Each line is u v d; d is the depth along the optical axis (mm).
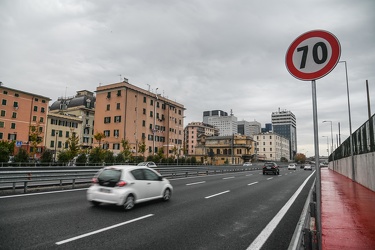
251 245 4898
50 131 62719
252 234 5609
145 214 7316
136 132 54656
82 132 71625
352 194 11930
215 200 10062
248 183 17891
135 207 8352
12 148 35281
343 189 14078
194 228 5980
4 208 7711
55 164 32312
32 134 37625
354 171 19766
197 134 128250
